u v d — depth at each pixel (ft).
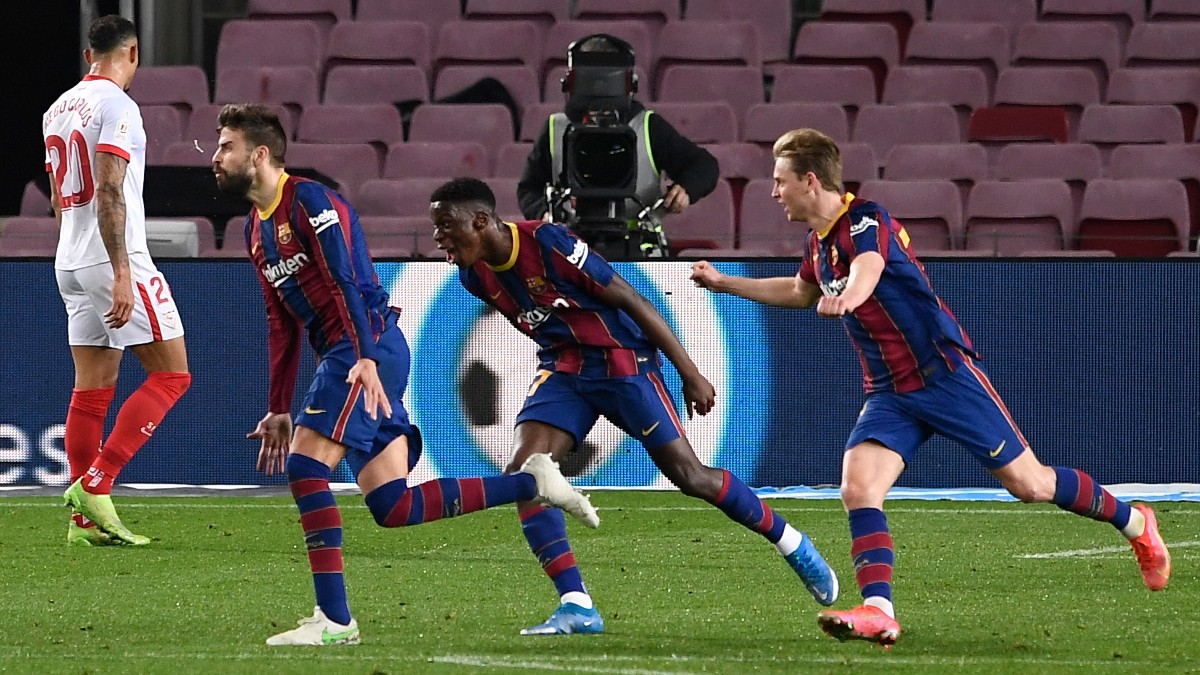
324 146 147.64
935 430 56.65
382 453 56.08
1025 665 50.01
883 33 162.50
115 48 82.99
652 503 101.71
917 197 133.90
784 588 68.54
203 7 183.11
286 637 53.62
